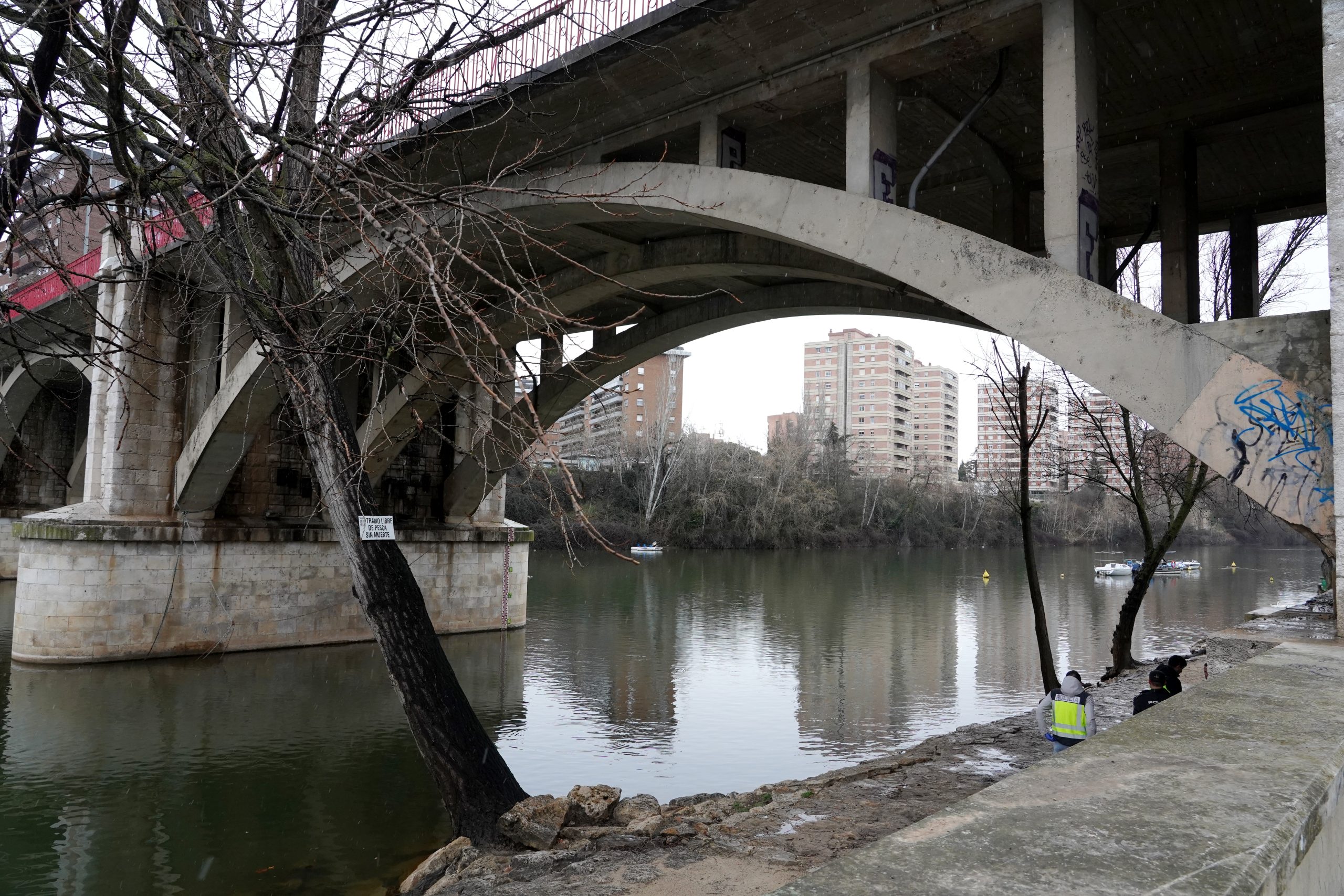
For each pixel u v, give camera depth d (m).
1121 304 7.05
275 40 5.63
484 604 26.62
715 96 10.41
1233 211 12.02
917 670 21.97
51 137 5.68
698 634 27.38
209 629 21.41
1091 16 7.96
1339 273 5.59
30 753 13.86
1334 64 5.64
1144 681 13.85
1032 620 31.77
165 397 20.77
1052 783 1.75
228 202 6.85
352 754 14.12
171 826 10.97
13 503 37.16
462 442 25.34
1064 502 94.38
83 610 19.86
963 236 8.00
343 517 8.08
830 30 9.09
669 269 14.51
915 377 145.50
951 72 9.71
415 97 6.87
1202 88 9.41
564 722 16.31
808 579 48.72
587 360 19.91
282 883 9.28
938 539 87.88
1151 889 1.16
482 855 7.00
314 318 7.37
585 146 11.77
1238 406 6.44
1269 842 1.37
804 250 12.73
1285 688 2.97
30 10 5.22
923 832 1.44
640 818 7.16
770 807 7.08
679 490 68.94
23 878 9.37
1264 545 102.38
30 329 22.77
